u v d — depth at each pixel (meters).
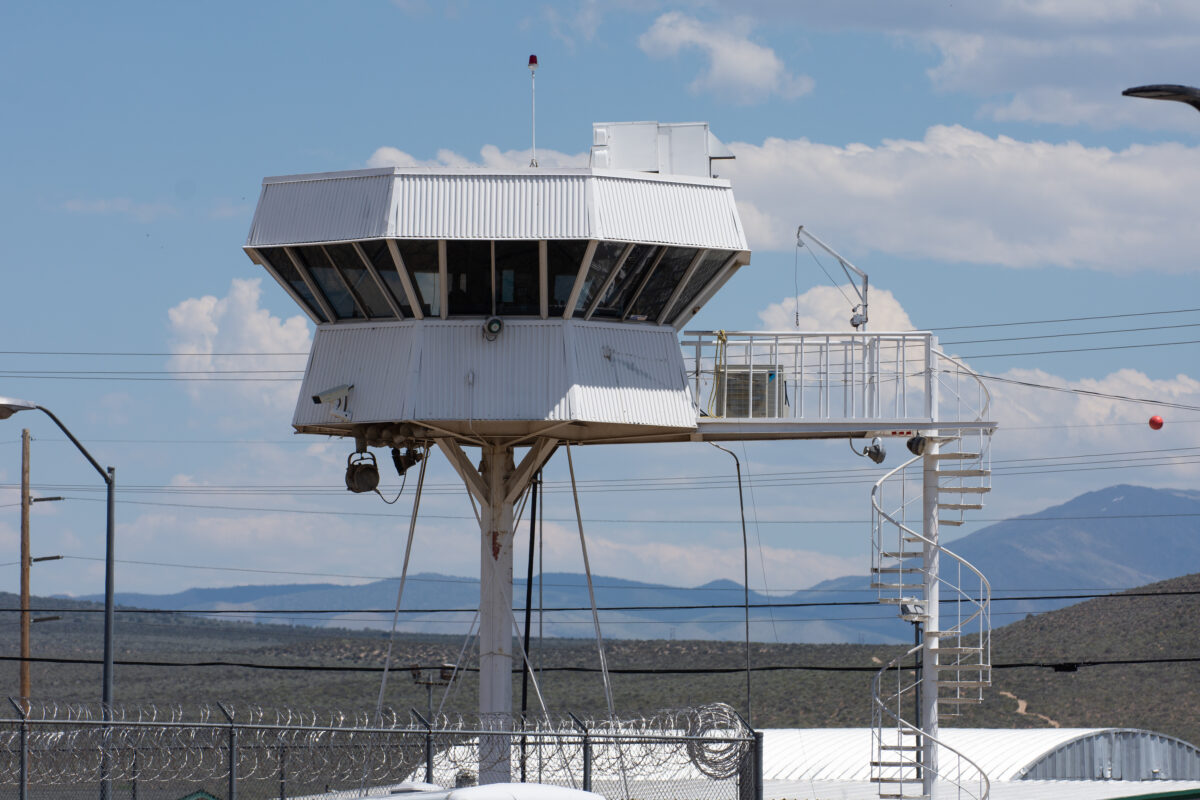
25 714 39.97
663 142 56.03
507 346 52.53
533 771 48.50
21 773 38.19
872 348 58.09
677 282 54.25
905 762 67.19
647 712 47.81
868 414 57.88
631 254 52.75
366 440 54.28
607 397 52.94
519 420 52.09
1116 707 171.88
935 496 65.19
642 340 54.69
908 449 60.56
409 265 52.25
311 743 41.12
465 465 57.72
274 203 53.69
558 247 51.97
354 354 53.97
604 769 45.00
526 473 57.03
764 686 188.00
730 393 57.12
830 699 177.12
